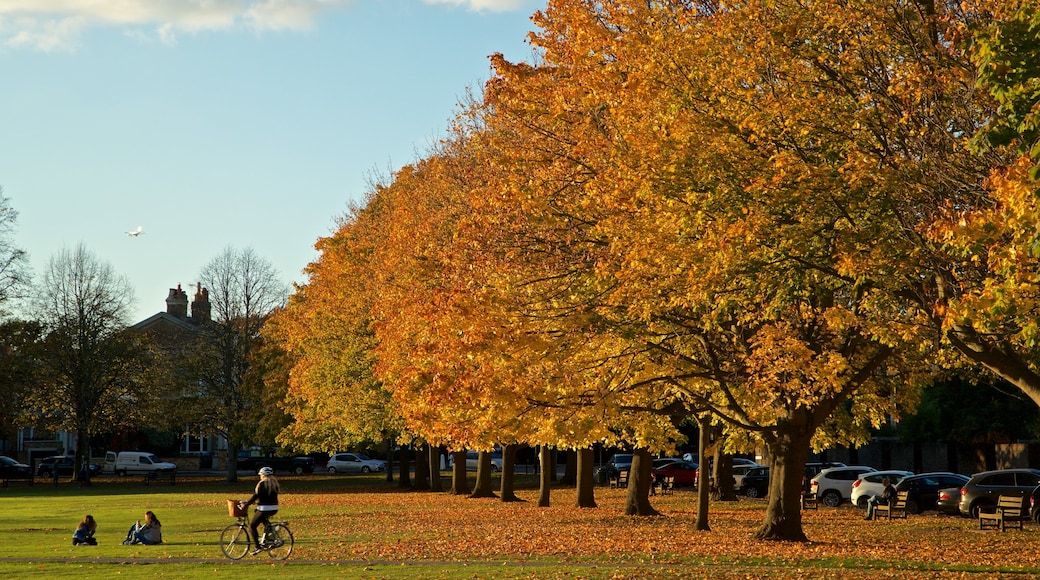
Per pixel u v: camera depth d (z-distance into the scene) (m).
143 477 76.88
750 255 16.39
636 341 20.66
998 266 12.73
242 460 87.12
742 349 21.83
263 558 21.67
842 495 43.16
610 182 18.70
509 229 22.00
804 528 30.41
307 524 32.47
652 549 23.08
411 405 22.92
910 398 28.77
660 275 18.06
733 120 17.42
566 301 20.88
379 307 35.62
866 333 18.17
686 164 17.17
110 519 36.12
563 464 100.06
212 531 29.81
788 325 19.88
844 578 17.62
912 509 37.38
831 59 17.11
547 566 19.86
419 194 38.34
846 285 18.05
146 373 70.06
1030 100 12.52
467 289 21.27
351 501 46.75
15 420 69.44
